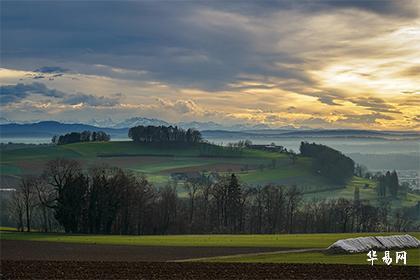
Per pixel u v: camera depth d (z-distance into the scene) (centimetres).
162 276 4231
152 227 11531
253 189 13462
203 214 12688
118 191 11106
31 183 11144
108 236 9406
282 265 4747
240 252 6325
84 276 4275
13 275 4350
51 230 11575
